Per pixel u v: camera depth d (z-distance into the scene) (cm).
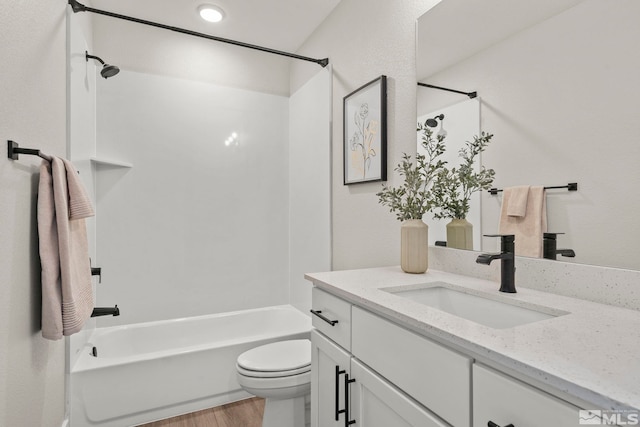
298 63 285
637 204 85
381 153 177
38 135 124
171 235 260
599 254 93
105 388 177
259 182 292
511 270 106
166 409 193
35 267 119
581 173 97
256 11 232
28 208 114
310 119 262
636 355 60
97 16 237
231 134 282
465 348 70
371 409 102
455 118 138
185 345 253
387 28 178
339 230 222
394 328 92
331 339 125
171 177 260
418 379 83
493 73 122
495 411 64
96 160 216
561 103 101
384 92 177
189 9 230
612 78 90
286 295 302
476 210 130
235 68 284
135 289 248
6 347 97
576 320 79
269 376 162
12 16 102
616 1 89
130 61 247
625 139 87
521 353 61
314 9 230
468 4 133
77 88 179
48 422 134
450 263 142
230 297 280
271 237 296
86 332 210
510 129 116
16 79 105
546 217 106
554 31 103
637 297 86
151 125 254
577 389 50
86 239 141
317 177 250
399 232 169
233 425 189
